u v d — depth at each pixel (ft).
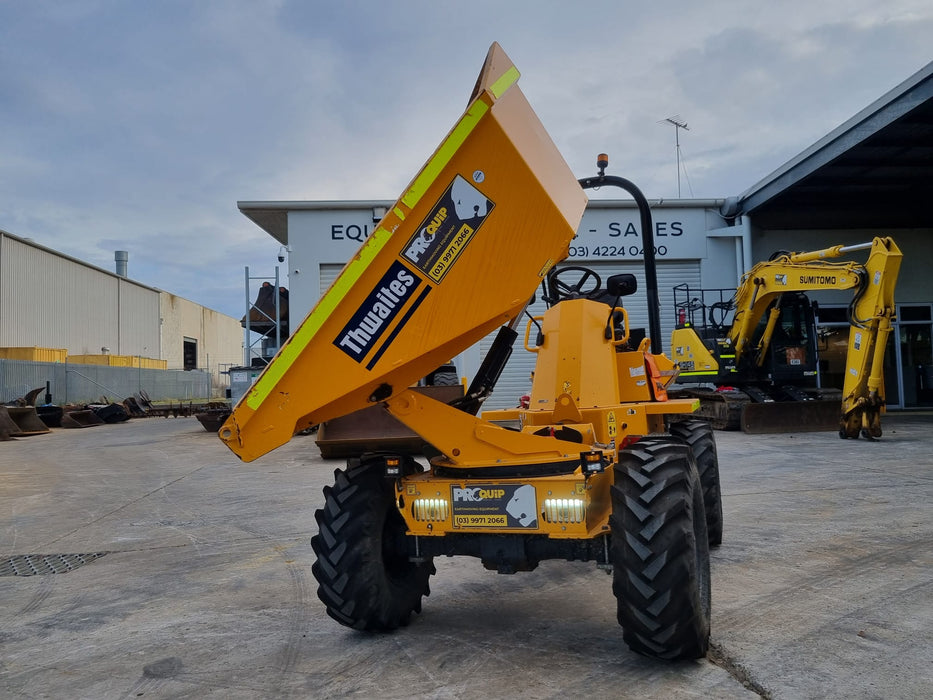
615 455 11.38
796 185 55.26
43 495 30.48
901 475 27.14
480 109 9.98
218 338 224.33
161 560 18.65
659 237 59.93
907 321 62.44
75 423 79.61
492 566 11.18
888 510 20.95
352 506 11.79
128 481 34.09
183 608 14.46
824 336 62.23
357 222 57.57
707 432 17.69
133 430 72.23
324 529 11.80
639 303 59.57
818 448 36.37
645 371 14.60
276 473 34.37
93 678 10.99
